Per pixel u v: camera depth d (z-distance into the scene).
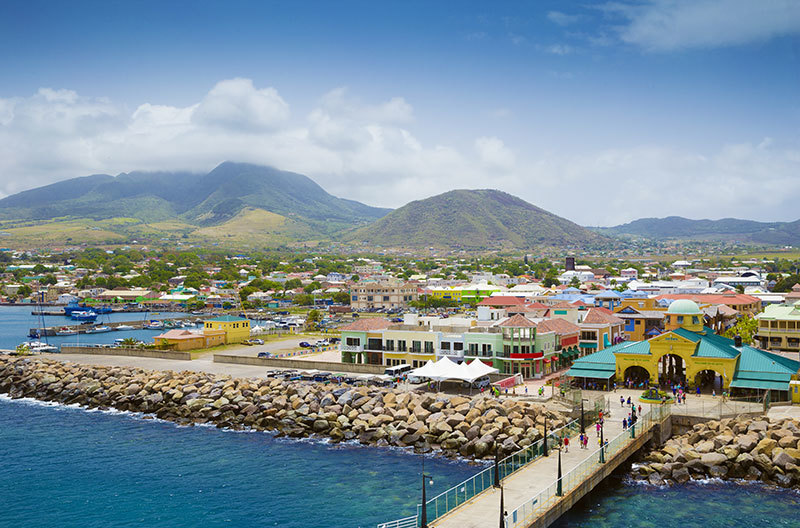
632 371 124.25
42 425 118.56
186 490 83.50
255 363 161.38
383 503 77.19
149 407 128.75
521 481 73.25
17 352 189.25
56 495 82.44
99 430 114.56
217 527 72.25
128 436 110.31
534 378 133.88
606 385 118.75
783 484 80.31
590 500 76.94
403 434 101.69
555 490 70.00
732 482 82.19
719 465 83.75
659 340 116.00
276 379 132.25
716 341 118.81
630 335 177.38
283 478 87.25
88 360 172.12
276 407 117.00
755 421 89.81
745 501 76.31
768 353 118.38
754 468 82.50
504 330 135.62
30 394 146.00
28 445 104.94
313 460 95.00
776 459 81.44
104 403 134.38
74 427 116.88
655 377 116.56
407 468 90.12
